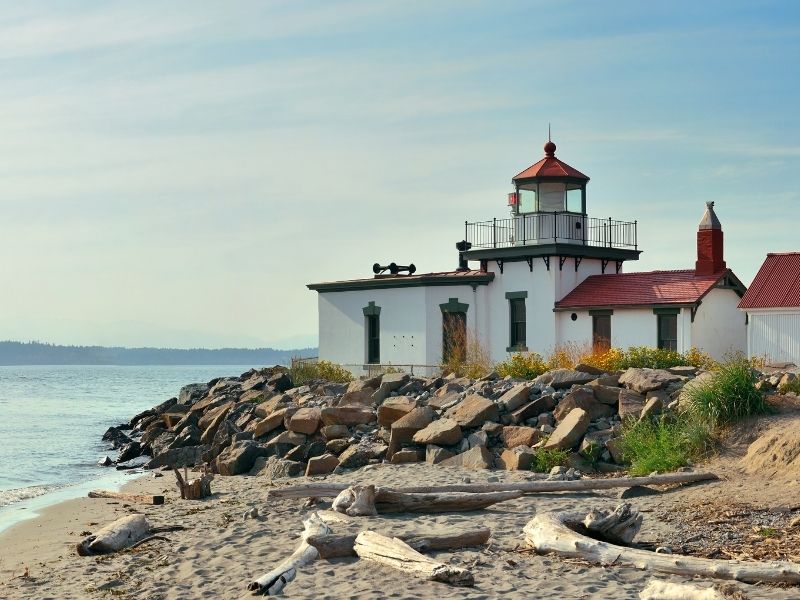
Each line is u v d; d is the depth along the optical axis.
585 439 18.89
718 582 9.54
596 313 36.56
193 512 16.09
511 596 9.33
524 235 38.50
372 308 42.00
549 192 38.59
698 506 13.53
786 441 15.62
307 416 23.56
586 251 38.22
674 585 8.55
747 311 33.78
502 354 39.03
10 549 14.74
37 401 74.06
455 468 19.16
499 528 12.76
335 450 22.36
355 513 13.55
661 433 17.70
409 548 10.61
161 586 10.77
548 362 32.25
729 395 17.67
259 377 40.12
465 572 9.76
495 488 15.24
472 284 39.16
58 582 11.38
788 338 32.97
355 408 23.67
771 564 9.58
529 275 38.38
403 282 40.44
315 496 15.65
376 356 42.16
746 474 15.44
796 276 33.97
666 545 11.33
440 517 13.62
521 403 21.27
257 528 13.55
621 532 11.30
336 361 43.50
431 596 9.45
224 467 22.61
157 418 40.88
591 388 20.69
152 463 27.09
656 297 35.19
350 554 11.24
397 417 22.52
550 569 10.38
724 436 17.19
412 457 20.42
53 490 23.03
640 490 15.34
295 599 9.62
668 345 34.59
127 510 17.75
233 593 10.20
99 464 29.59
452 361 34.88
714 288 35.31
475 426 20.67
